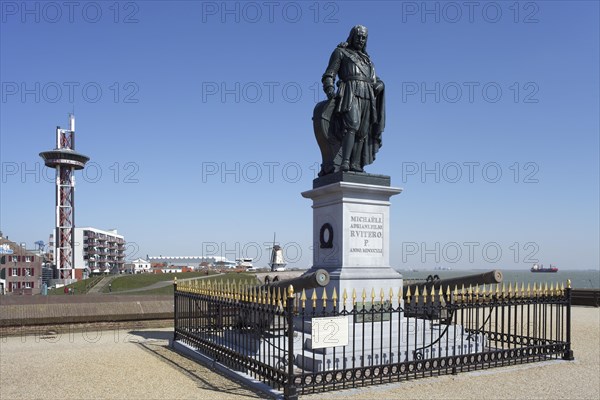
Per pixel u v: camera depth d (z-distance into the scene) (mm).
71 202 93125
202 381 10945
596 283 126625
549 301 13391
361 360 10281
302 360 11102
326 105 14773
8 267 83250
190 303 15039
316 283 11031
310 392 9695
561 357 13320
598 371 11852
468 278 14391
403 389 10086
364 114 14977
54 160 90688
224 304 12516
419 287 15648
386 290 13648
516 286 13336
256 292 11969
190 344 14820
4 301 19906
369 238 13969
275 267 59531
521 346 13328
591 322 22297
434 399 9422
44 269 98000
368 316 13219
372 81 15109
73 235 92750
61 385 10641
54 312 19406
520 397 9633
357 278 13297
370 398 9461
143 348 15492
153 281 59969
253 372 10891
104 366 12617
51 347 15781
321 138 15047
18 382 10922
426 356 12141
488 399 9477
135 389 10258
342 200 13688
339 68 15133
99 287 58625
